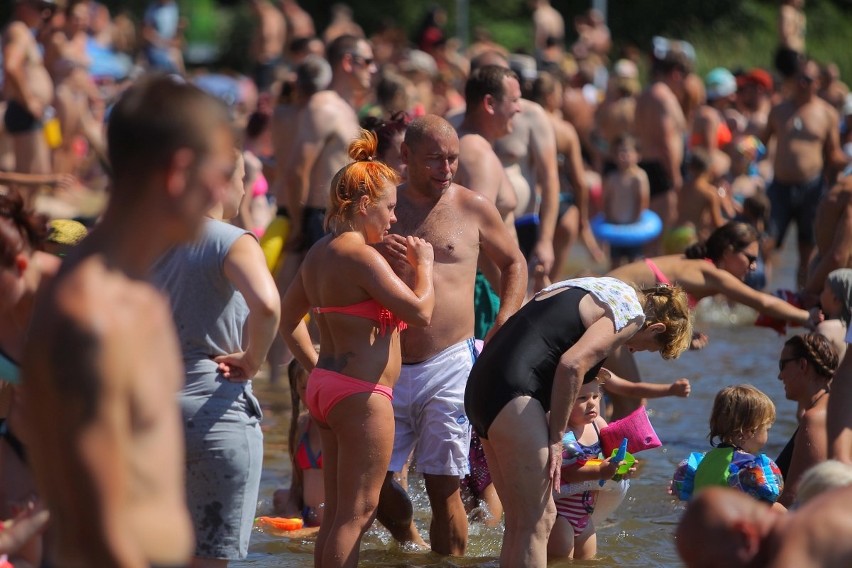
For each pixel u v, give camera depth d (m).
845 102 43.06
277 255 19.92
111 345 5.86
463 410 12.64
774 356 23.80
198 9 86.19
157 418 6.14
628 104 36.78
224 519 9.91
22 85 29.61
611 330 10.84
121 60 54.59
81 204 36.88
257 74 54.00
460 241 12.90
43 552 8.51
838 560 6.98
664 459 16.84
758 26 82.94
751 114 40.78
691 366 22.94
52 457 5.92
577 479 12.33
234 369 9.99
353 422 11.12
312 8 86.12
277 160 21.55
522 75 25.72
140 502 6.11
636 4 85.31
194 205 6.16
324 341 11.45
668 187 32.28
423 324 11.11
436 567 12.57
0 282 8.92
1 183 22.44
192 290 9.85
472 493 14.02
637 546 13.34
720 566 7.19
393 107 22.86
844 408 11.54
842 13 82.94
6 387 9.45
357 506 11.16
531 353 10.91
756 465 12.44
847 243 15.83
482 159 16.20
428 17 47.22
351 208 11.40
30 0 30.27
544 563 10.92
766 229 28.61
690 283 15.70
